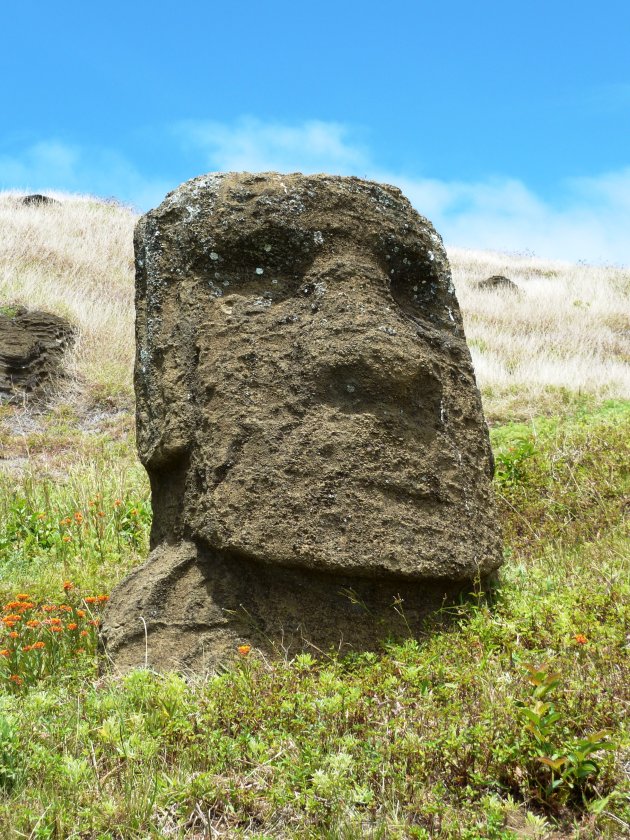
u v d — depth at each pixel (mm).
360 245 5578
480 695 3775
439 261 5883
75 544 7430
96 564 6914
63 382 13891
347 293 5348
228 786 3312
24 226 22781
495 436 10938
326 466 4895
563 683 3809
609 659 4121
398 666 4293
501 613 4977
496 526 5488
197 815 3189
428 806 3070
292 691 4008
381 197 5812
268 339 5242
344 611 4816
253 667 4387
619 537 6629
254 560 4781
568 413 12680
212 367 5227
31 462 11039
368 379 5117
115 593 5074
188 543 5078
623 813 3064
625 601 4957
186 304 5496
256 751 3479
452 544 5016
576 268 29844
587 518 7309
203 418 5160
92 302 17453
